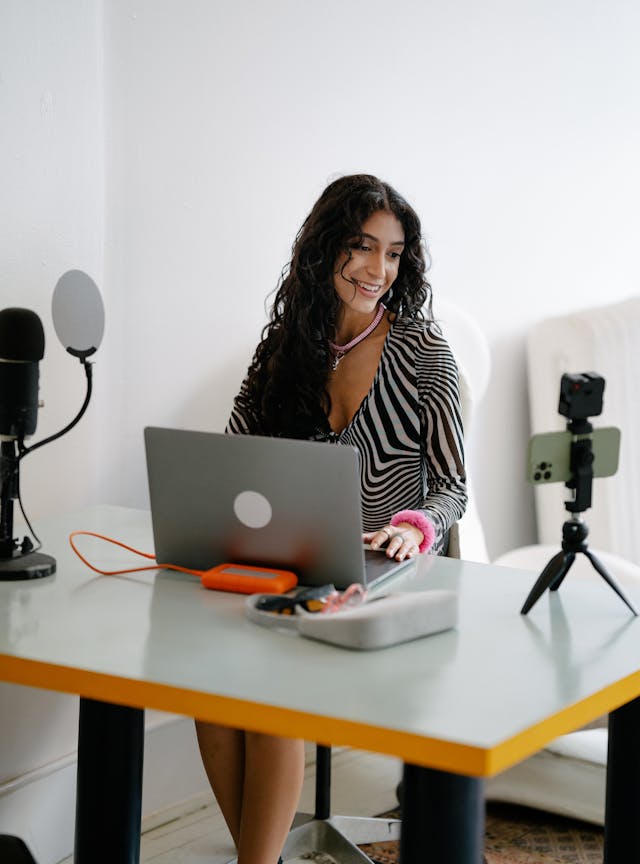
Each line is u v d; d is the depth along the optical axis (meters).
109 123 2.68
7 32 2.41
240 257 3.02
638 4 4.20
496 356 3.85
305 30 3.10
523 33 3.77
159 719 2.88
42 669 1.52
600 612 1.78
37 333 1.96
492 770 1.26
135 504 2.85
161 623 1.69
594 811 2.74
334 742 1.33
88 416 2.69
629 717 1.77
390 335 2.45
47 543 2.18
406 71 3.39
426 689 1.43
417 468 2.45
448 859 1.39
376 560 2.01
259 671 1.49
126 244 2.75
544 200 3.94
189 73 2.84
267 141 3.04
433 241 3.55
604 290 4.25
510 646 1.60
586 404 1.78
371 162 3.33
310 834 2.66
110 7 2.65
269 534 1.85
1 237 2.44
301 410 2.49
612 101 4.16
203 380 2.97
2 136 2.42
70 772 2.66
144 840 2.74
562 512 3.92
